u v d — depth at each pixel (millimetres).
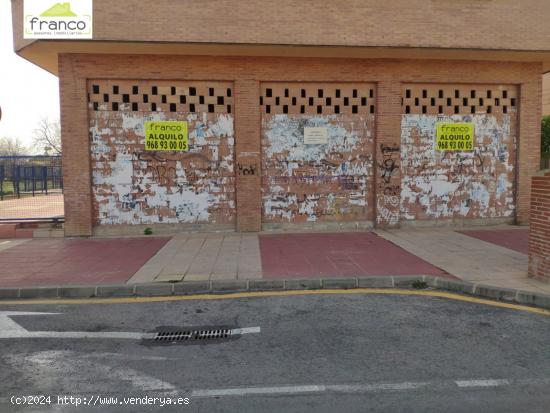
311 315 5559
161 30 9742
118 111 10875
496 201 11961
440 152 11680
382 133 11344
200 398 3578
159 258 8469
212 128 11133
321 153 11414
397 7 10211
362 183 11531
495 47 10531
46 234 10852
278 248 9242
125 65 10688
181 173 11148
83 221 10844
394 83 11273
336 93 11367
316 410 3385
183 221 11211
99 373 4039
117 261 8273
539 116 11820
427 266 7602
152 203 11117
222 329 5121
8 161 14125
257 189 11172
